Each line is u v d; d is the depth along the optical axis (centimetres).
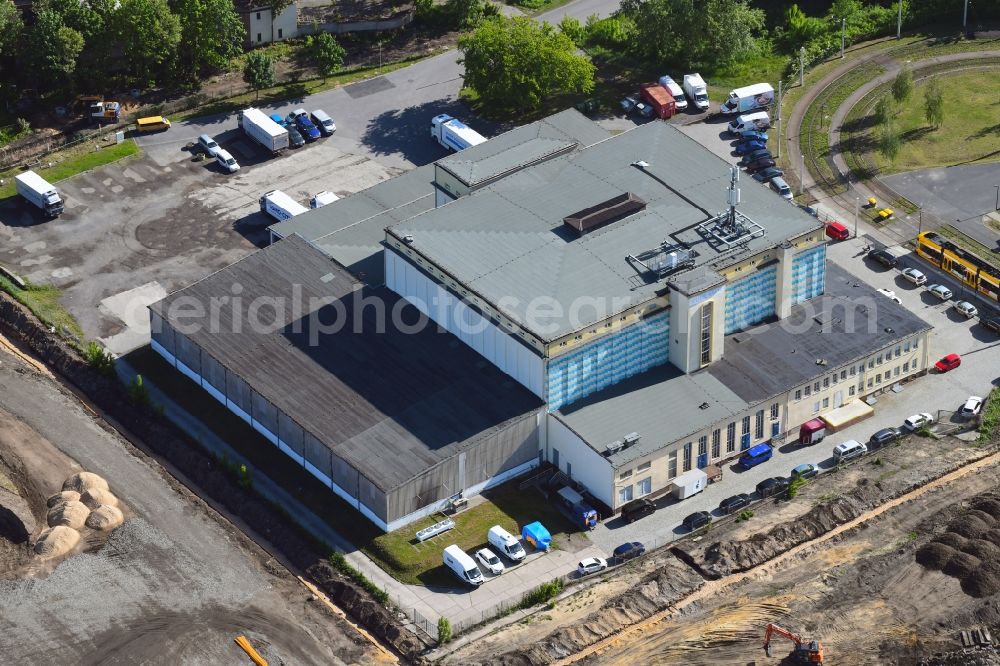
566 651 19325
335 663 19325
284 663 19288
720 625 19600
